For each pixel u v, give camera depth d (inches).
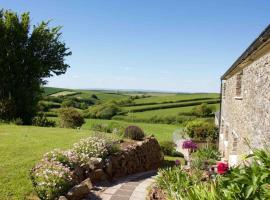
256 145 328.8
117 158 530.0
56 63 1127.0
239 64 418.3
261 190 178.9
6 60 1011.9
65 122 1007.6
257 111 331.9
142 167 666.8
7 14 1018.7
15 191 294.8
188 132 1092.5
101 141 518.3
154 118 2097.7
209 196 211.9
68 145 533.6
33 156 418.3
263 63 309.0
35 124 1011.9
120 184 433.4
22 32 1027.9
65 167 356.2
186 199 238.8
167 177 378.6
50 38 1101.1
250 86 380.5
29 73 1063.0
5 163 370.6
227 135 645.9
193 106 2432.3
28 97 1053.2
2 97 1034.1
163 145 974.4
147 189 389.4
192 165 455.5
